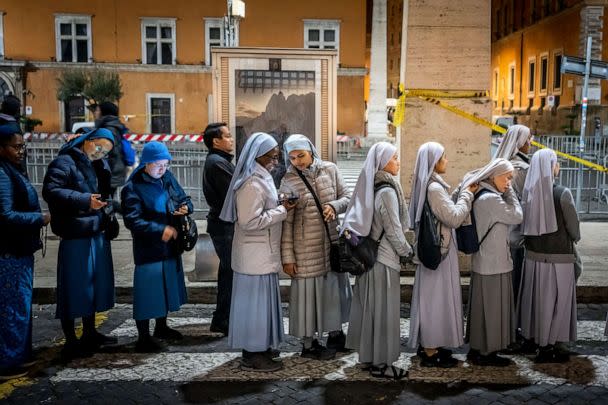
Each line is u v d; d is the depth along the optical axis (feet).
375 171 16.65
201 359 18.43
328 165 18.75
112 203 19.81
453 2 25.08
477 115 25.55
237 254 17.22
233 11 53.62
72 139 19.35
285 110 26.23
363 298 16.98
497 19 162.91
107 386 16.60
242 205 16.53
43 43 107.96
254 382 16.79
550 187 17.74
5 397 15.98
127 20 108.58
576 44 112.27
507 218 17.15
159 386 16.58
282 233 17.67
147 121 110.22
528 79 137.69
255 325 17.03
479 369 17.57
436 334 17.29
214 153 20.27
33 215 16.90
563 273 17.85
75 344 18.85
